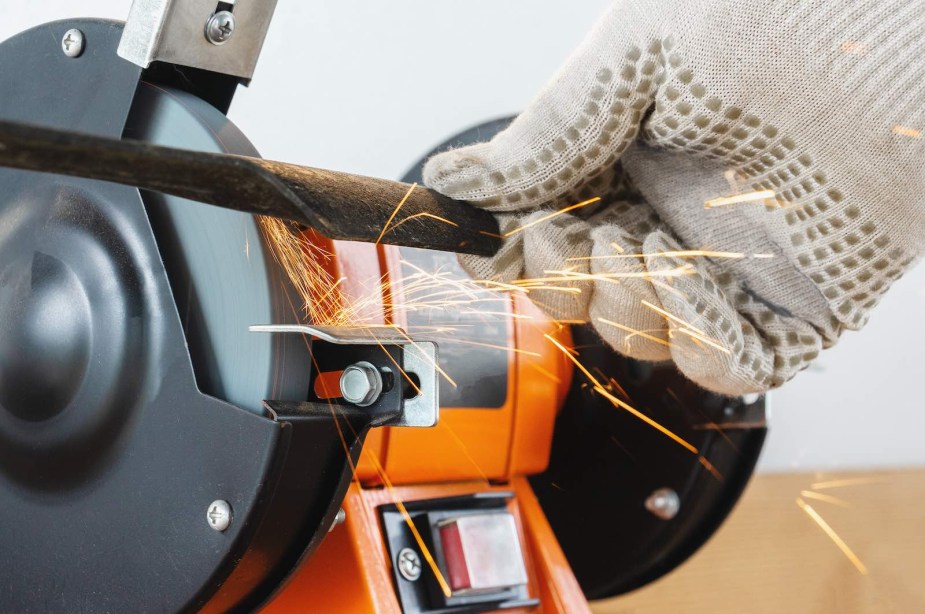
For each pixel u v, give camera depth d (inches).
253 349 28.7
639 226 36.8
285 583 30.0
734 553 70.2
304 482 28.8
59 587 31.3
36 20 54.4
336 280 35.4
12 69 34.4
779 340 34.6
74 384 30.3
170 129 30.5
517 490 43.2
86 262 30.8
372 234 27.3
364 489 37.3
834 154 29.3
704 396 48.5
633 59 30.3
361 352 30.4
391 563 36.5
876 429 89.3
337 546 35.9
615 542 51.4
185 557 28.7
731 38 28.4
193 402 28.6
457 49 67.8
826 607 68.5
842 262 31.5
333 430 29.2
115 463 30.1
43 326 30.7
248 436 27.4
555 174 32.3
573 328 48.3
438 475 39.8
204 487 28.3
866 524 78.8
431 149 50.7
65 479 31.0
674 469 49.6
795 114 29.0
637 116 31.5
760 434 49.9
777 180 31.0
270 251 29.2
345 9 62.4
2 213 33.4
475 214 33.6
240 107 58.8
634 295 32.5
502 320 41.9
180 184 21.9
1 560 32.6
